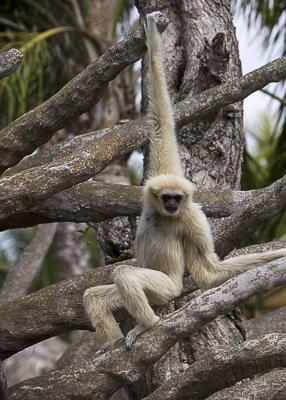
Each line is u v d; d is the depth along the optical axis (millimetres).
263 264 11711
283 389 12375
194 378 12000
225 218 13758
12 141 14062
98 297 12062
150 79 12922
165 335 11562
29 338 13906
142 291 11484
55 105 13797
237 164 15766
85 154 13664
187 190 12227
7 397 12812
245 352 11703
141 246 12539
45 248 21219
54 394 12461
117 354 11844
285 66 14086
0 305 14227
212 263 11984
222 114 15586
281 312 17828
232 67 15984
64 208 14500
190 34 15953
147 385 14328
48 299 13977
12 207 13555
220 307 11383
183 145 15500
